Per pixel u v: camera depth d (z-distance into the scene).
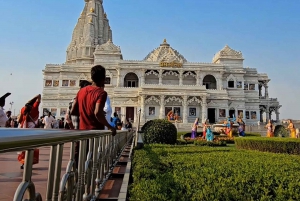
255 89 87.06
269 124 35.31
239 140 22.67
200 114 75.88
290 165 9.36
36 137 2.38
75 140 4.12
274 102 88.88
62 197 3.95
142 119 71.56
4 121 13.48
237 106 81.81
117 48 84.62
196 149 16.31
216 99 78.00
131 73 85.12
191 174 6.75
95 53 83.62
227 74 85.50
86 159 5.94
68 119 9.65
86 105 6.93
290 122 33.59
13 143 1.94
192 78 85.31
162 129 23.91
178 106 74.94
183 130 60.03
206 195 5.03
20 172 9.21
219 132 45.59
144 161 9.40
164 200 4.87
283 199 5.21
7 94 13.69
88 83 9.20
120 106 74.94
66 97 79.25
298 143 18.16
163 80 84.38
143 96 72.62
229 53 87.00
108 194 7.83
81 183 5.14
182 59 90.06
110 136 10.59
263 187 5.72
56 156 3.44
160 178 6.55
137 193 5.28
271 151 19.69
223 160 9.85
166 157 11.04
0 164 11.09
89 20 97.06
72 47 98.25
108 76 82.50
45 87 81.44
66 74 81.69
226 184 5.77
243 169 7.66
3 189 6.74
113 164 11.84
